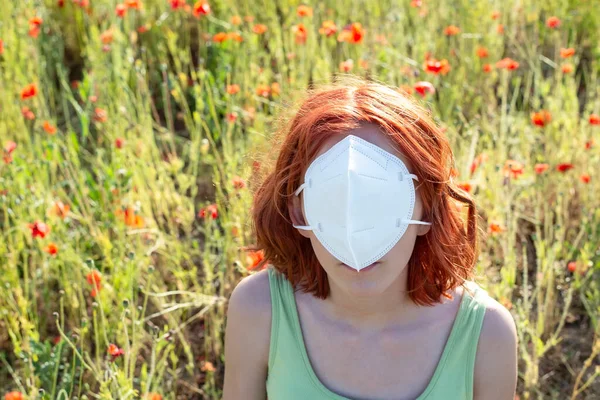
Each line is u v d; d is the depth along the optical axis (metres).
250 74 3.61
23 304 2.46
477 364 1.65
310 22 3.70
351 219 1.36
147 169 2.97
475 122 3.42
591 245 2.83
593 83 3.74
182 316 2.87
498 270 2.91
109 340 2.59
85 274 2.76
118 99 3.42
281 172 1.56
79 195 2.95
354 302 1.61
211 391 2.58
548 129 3.30
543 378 2.59
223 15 4.03
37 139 3.16
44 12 4.09
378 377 1.65
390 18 3.92
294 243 1.65
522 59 4.07
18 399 2.10
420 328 1.63
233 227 2.77
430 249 1.55
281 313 1.69
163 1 4.11
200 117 3.26
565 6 4.18
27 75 3.64
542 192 3.09
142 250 2.73
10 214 2.79
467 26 4.04
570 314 2.80
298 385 1.68
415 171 1.46
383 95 1.50
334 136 1.46
